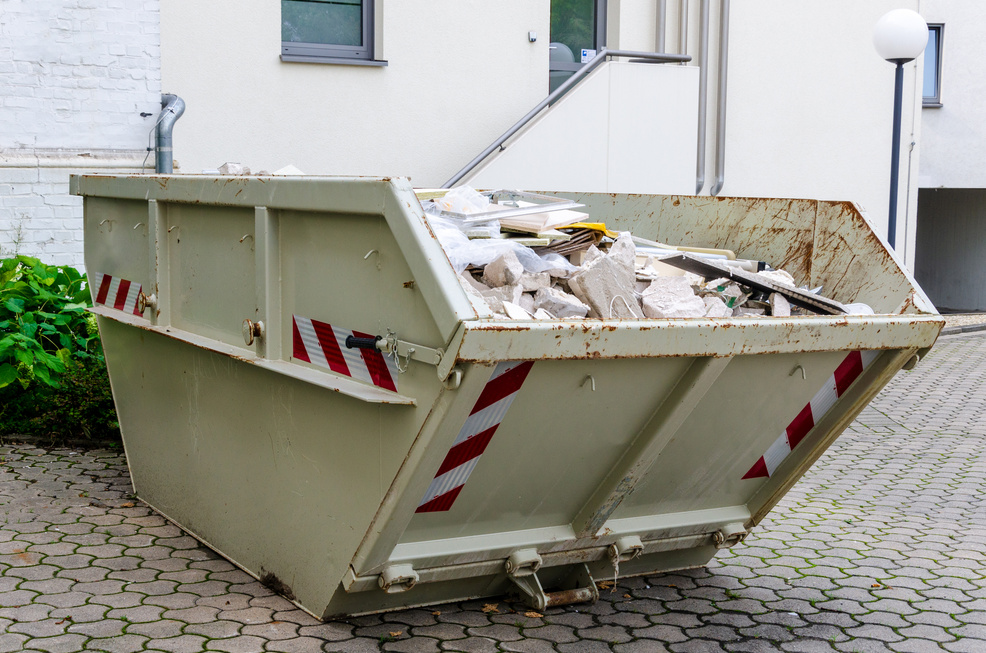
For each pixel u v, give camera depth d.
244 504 4.10
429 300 2.90
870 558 4.82
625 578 4.36
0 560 4.25
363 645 3.54
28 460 5.75
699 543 4.18
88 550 4.41
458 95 9.98
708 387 3.38
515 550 3.65
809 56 12.43
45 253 7.48
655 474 3.77
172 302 4.42
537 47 10.33
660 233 5.18
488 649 3.56
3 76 7.18
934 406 9.24
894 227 9.64
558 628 3.79
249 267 3.80
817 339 3.43
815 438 4.00
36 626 3.62
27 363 6.02
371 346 3.19
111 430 6.14
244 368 3.94
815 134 12.62
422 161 9.90
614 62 9.87
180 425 4.54
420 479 3.15
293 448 3.71
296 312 3.61
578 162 9.78
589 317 3.44
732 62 12.09
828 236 4.29
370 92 9.55
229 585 4.04
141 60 7.70
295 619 3.72
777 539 5.09
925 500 5.95
